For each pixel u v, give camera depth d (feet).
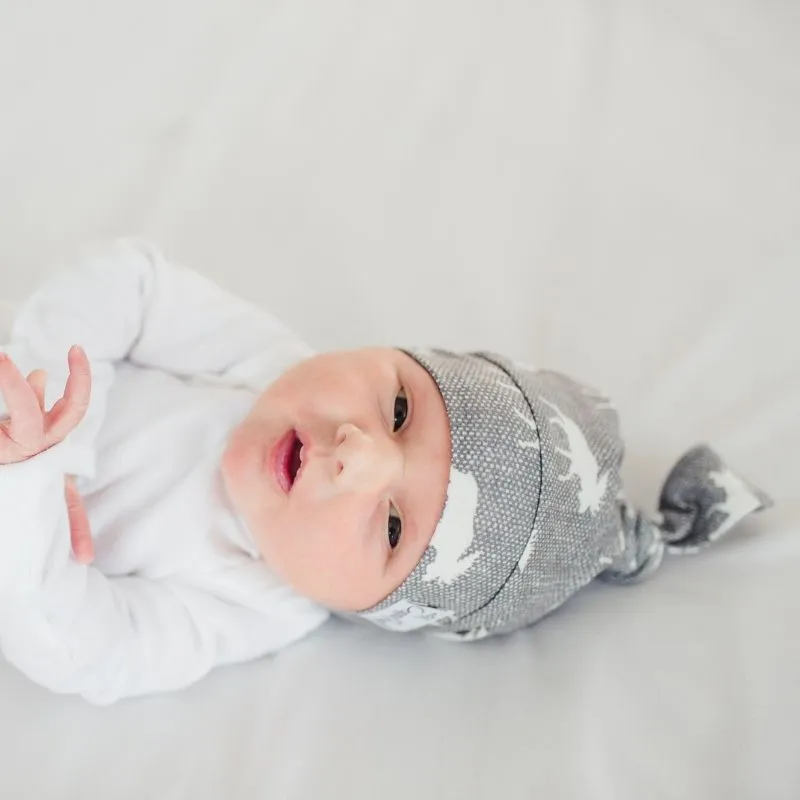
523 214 7.12
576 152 7.41
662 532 5.52
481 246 6.96
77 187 6.44
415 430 4.72
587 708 4.86
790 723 4.70
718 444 6.17
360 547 4.62
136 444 5.04
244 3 7.43
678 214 7.20
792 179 7.37
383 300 6.66
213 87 7.04
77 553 4.50
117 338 5.16
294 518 4.68
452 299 6.74
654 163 7.41
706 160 7.45
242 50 7.23
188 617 4.99
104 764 4.48
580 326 6.72
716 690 4.88
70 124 6.61
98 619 4.56
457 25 7.88
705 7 8.12
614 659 5.09
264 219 6.74
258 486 4.80
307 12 7.57
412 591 4.84
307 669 5.15
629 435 6.26
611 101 7.67
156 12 7.15
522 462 4.78
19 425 3.85
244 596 5.15
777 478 5.97
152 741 4.63
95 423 4.83
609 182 7.30
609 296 6.84
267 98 7.16
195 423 5.18
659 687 4.93
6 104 6.52
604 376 6.53
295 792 4.48
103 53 6.89
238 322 5.61
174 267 5.46
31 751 4.43
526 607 5.16
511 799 4.53
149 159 6.70
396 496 4.63
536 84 7.70
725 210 7.22
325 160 7.06
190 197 6.64
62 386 4.71
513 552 4.81
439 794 4.55
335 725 4.83
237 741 4.69
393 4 7.84
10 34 6.70
